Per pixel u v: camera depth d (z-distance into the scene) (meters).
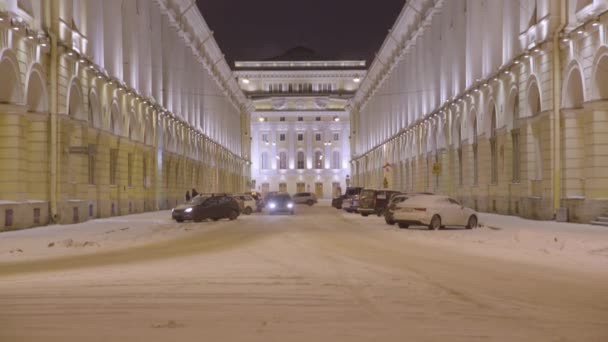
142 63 45.06
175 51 57.00
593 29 24.55
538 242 18.20
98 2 33.88
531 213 30.12
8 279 11.38
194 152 64.69
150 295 9.48
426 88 55.47
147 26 46.19
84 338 6.71
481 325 7.39
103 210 34.41
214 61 77.81
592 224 24.83
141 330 7.09
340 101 113.62
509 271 12.41
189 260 14.54
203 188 69.19
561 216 27.12
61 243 18.56
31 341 6.58
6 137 24.58
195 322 7.54
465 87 43.72
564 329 7.19
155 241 20.72
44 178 26.69
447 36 48.06
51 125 26.86
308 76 114.25
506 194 34.66
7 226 23.39
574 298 9.28
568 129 27.22
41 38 25.66
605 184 24.97
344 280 11.07
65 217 27.81
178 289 10.05
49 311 8.22
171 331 7.04
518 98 32.41
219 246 18.56
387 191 40.06
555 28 27.59
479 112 39.56
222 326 7.31
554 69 27.64
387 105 75.12
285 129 114.25
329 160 114.00
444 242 19.48
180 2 56.81
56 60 27.06
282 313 8.09
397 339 6.66
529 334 6.92
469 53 42.03
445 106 47.16
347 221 33.62
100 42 34.06
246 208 45.06
